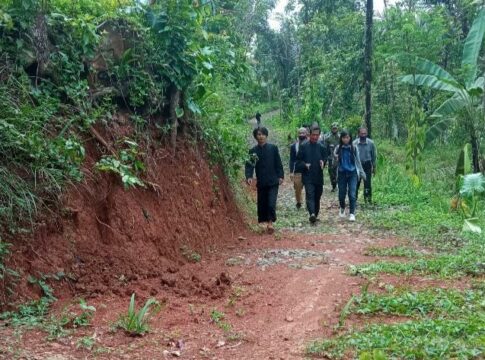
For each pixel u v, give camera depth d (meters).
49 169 5.55
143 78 7.47
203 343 4.35
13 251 4.96
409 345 4.09
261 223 10.00
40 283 4.97
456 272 6.55
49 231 5.44
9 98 5.66
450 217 10.90
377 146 23.61
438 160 18.05
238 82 11.29
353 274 6.55
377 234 9.72
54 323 4.39
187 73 8.08
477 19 9.36
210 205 8.72
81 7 7.51
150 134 7.70
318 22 33.31
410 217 11.05
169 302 5.28
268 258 7.56
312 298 5.64
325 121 27.55
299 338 4.55
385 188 15.45
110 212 6.34
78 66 6.62
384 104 26.06
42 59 6.21
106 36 7.18
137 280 5.73
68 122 6.07
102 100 6.97
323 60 29.97
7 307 4.61
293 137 26.70
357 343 4.20
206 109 10.02
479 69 12.54
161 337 4.38
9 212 4.98
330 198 15.19
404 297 5.34
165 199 7.42
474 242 8.48
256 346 4.36
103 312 4.80
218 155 9.70
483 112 9.20
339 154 11.69
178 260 6.88
